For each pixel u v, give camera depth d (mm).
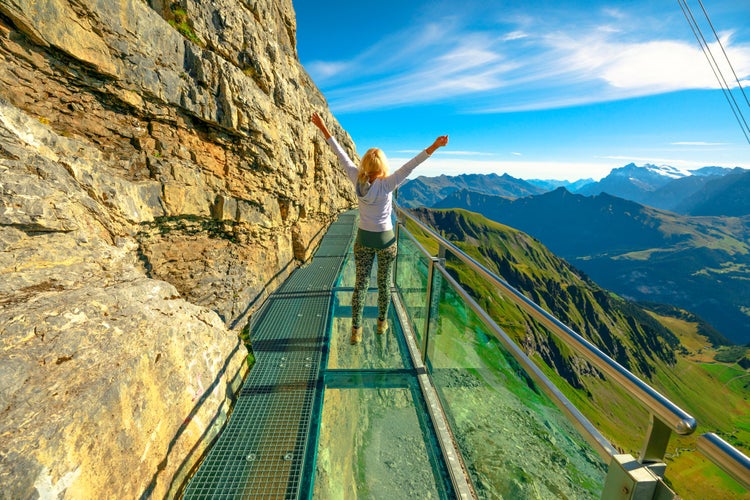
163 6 3723
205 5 4188
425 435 2756
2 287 1841
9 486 1264
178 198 3730
